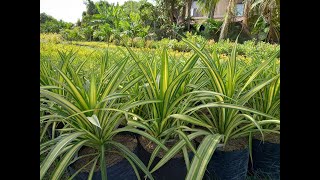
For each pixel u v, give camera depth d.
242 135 1.17
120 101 1.35
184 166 1.09
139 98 1.30
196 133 1.02
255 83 1.40
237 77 1.15
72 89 0.90
